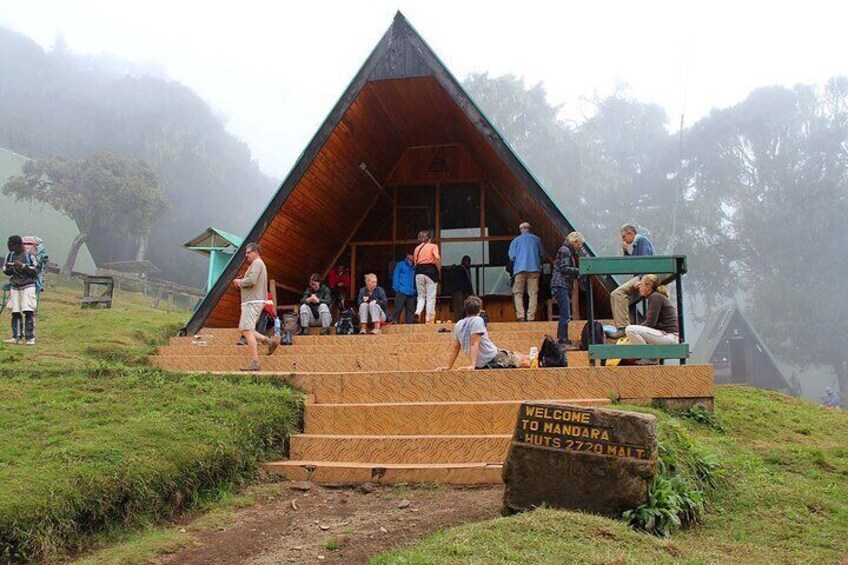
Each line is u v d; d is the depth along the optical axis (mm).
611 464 5297
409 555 4594
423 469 6949
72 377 8992
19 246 12641
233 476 6844
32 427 6902
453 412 7867
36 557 4996
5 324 15328
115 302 29078
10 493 5246
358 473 7055
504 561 4309
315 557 5223
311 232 14719
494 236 15953
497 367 8875
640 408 7781
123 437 6605
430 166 16344
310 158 12773
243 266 12828
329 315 13594
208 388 8500
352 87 12742
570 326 11930
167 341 15773
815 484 6605
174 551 5383
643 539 4844
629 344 8703
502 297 15617
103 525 5570
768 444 7926
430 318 12969
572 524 4906
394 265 16156
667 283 9438
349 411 8062
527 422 5562
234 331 12703
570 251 10875
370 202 16422
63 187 45125
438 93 13719
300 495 6762
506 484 5551
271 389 8562
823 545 5168
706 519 5629
